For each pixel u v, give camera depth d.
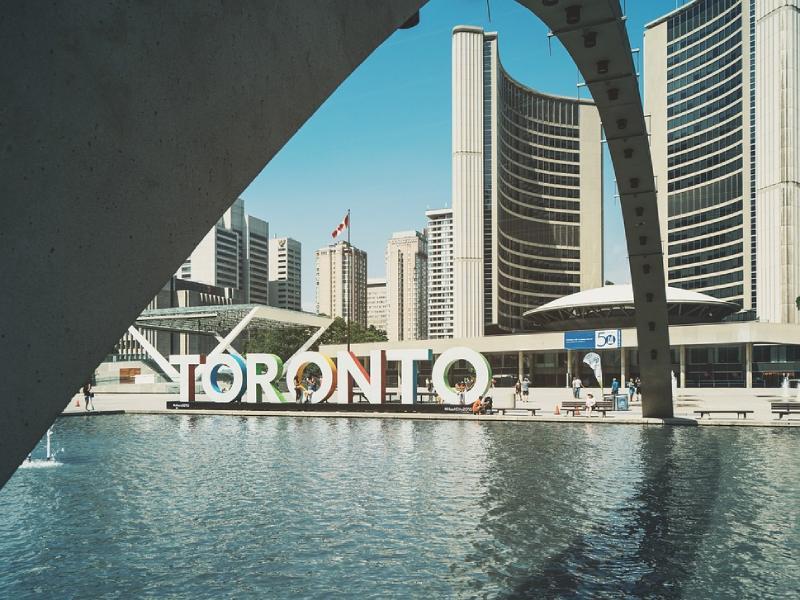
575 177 131.75
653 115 126.56
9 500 13.18
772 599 7.68
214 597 7.91
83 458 18.66
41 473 16.22
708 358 67.81
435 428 26.11
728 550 9.48
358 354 78.12
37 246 2.51
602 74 14.57
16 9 2.44
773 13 95.25
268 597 7.88
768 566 8.79
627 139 17.75
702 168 116.81
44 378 2.54
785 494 13.07
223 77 3.23
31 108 2.48
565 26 12.29
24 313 2.48
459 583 8.26
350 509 12.04
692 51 119.25
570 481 14.48
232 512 11.95
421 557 9.27
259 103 3.43
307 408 34.12
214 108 3.19
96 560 9.34
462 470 15.93
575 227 131.25
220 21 3.21
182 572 8.80
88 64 2.67
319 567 8.91
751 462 16.92
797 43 94.31
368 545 9.85
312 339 64.50
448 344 73.19
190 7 3.07
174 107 3.00
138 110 2.86
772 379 65.31
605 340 55.84
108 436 24.25
